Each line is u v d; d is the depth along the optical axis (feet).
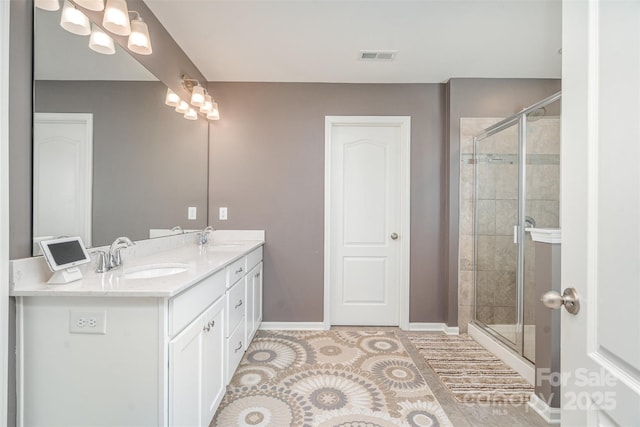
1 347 3.47
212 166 9.48
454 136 9.27
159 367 3.69
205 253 6.91
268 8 6.11
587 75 2.11
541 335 5.72
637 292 1.72
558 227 7.47
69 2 4.36
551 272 5.50
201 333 4.70
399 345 8.46
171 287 3.79
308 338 8.87
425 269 9.60
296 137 9.52
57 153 4.27
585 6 2.13
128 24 4.69
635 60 1.72
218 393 5.47
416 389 6.34
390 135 9.87
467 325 9.29
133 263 5.56
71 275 4.02
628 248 1.78
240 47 7.55
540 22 6.49
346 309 9.95
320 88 9.52
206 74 9.00
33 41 3.91
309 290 9.59
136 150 6.01
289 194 9.53
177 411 3.93
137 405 3.70
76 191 4.59
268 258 9.55
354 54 7.86
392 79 9.30
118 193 5.51
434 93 9.56
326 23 6.57
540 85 9.22
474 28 6.72
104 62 5.12
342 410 5.64
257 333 9.23
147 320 3.70
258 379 6.64
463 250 9.30
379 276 9.94
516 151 7.95
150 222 6.52
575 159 2.25
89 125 4.84
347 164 9.89
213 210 9.51
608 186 1.94
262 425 5.23
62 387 3.71
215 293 5.36
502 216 8.23
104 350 3.71
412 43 7.34
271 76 9.12
